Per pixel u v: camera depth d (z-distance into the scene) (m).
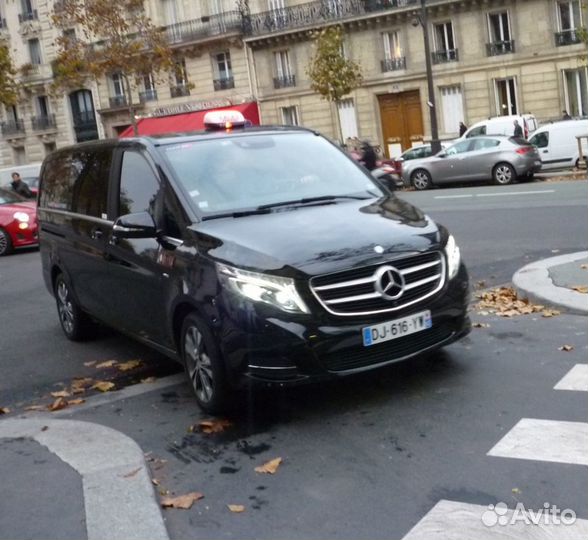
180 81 44.09
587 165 24.55
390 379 5.74
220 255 5.15
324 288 4.89
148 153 6.23
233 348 4.96
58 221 7.90
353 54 39.56
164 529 3.80
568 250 10.70
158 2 43.41
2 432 5.34
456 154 25.30
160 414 5.63
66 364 7.39
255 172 6.15
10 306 10.77
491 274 9.72
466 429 4.75
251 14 41.59
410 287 5.13
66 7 34.03
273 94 41.91
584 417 4.76
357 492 4.09
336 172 6.43
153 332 6.13
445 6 36.75
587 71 34.84
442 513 3.78
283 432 5.00
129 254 6.23
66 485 4.37
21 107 50.38
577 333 6.54
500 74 36.44
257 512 3.98
